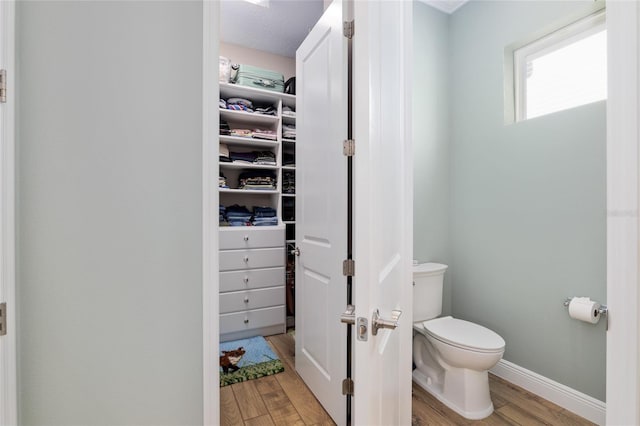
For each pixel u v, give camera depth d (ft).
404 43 4.71
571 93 5.98
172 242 3.54
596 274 5.27
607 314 2.34
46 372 3.06
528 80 6.63
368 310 2.25
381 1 3.07
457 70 7.63
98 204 3.24
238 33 9.20
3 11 2.77
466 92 7.43
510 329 6.54
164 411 3.52
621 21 2.25
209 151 3.67
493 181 6.86
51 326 3.08
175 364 3.57
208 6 3.68
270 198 10.41
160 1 3.48
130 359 3.38
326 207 5.52
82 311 3.19
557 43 6.18
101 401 3.27
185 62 3.59
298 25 8.77
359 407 2.23
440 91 7.66
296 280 6.97
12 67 2.82
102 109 3.25
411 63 4.88
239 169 9.99
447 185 7.78
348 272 4.96
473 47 7.25
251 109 9.43
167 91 3.51
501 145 6.69
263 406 5.77
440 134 7.65
